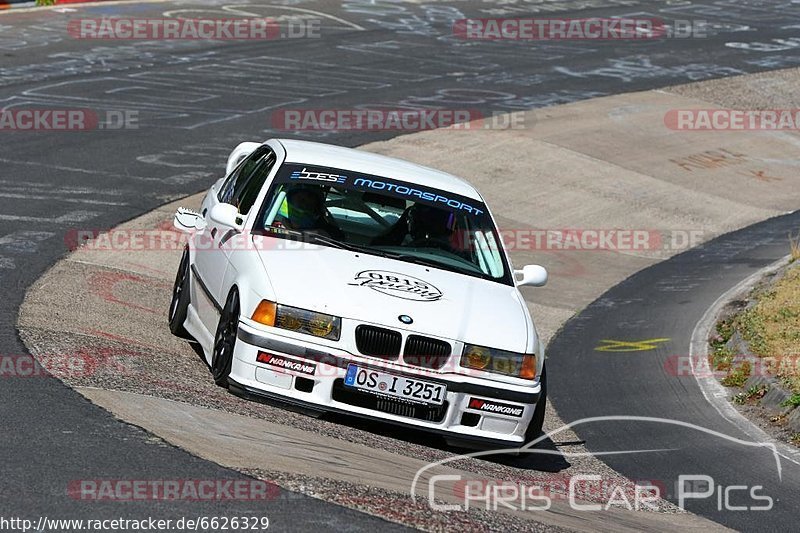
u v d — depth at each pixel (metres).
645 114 94.38
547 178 74.38
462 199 30.94
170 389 26.11
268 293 25.70
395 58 106.50
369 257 28.17
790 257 57.41
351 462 23.06
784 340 40.75
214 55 99.06
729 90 106.75
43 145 62.44
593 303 50.69
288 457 22.42
